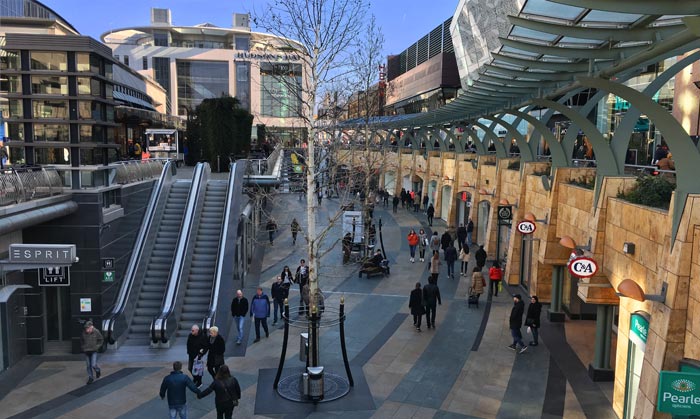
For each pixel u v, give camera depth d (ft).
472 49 142.00
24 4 150.92
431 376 38.88
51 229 44.27
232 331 49.47
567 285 53.88
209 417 33.01
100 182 46.96
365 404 34.45
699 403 22.54
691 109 65.77
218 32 280.31
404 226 106.93
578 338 47.26
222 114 106.52
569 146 51.52
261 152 141.79
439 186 115.55
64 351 45.19
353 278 68.95
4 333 40.63
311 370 34.83
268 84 194.70
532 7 34.09
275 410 33.83
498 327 49.93
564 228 49.08
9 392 36.70
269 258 79.97
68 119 44.98
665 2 21.49
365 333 48.42
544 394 35.94
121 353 44.62
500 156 78.95
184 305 52.60
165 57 268.21
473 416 32.73
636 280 31.42
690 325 25.02
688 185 25.66
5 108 44.75
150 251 57.36
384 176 159.84
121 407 34.30
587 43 35.45
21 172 40.14
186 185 69.97
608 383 37.81
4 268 35.24
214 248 59.72
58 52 44.50
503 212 66.23
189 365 38.50
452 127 111.55
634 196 33.22
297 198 137.80
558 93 42.55
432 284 49.32
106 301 46.19
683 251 25.18
